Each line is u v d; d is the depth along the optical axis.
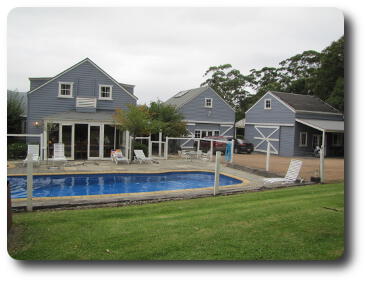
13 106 23.67
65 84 21.05
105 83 21.95
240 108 49.53
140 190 12.48
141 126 17.78
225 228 6.12
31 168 7.58
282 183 12.10
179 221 6.54
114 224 6.29
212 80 50.41
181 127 25.80
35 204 7.87
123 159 17.73
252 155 27.75
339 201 8.56
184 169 16.30
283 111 28.48
